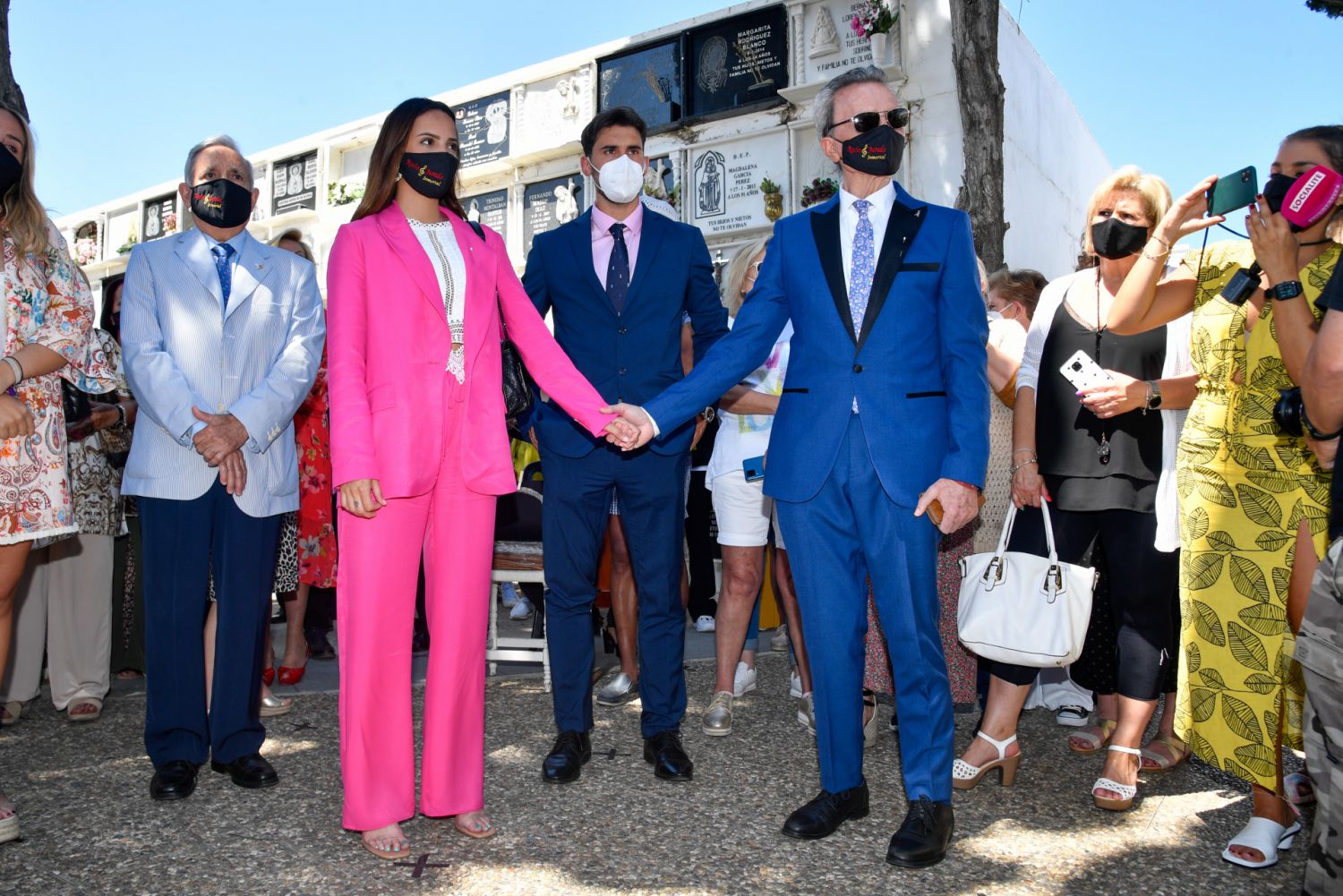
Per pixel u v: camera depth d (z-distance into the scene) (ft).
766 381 11.75
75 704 12.30
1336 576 5.43
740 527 11.56
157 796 9.05
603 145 10.41
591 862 7.62
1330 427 5.63
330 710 12.61
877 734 11.24
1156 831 8.43
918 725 7.82
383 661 7.88
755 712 12.50
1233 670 7.85
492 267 8.61
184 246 9.77
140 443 9.47
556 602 10.02
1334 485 5.62
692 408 8.31
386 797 7.90
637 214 10.75
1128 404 9.02
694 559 18.37
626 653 13.12
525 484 15.66
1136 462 9.27
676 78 36.50
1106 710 11.12
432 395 8.00
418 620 16.52
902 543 7.73
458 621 8.13
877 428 7.74
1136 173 9.52
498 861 7.64
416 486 7.79
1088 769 10.19
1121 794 8.86
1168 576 9.16
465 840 8.09
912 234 7.98
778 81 33.71
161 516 9.29
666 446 10.00
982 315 7.95
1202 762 10.54
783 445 8.21
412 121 8.21
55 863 7.61
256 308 9.81
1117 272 9.64
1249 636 7.77
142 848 7.91
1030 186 37.88
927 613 7.79
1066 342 9.87
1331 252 7.26
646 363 10.22
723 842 8.04
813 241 8.27
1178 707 8.40
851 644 8.20
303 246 15.07
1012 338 11.29
